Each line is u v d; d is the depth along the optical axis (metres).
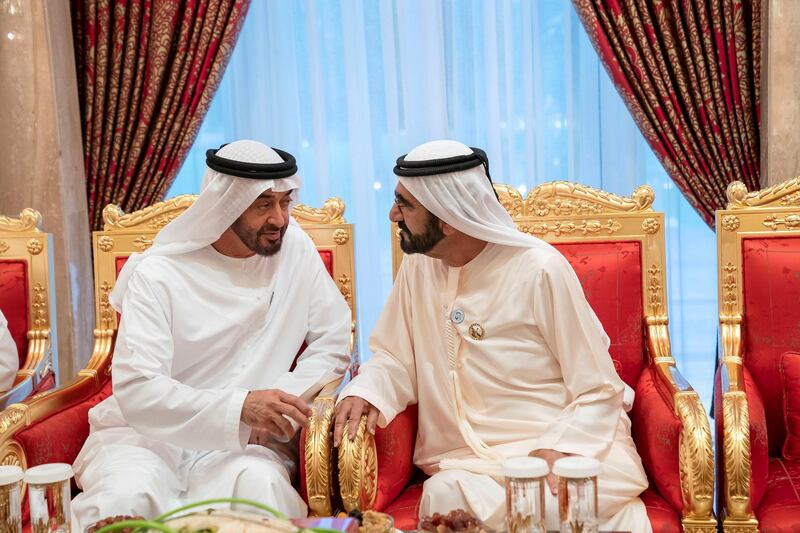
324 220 3.21
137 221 3.26
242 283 2.89
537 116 4.26
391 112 4.30
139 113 4.21
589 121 4.25
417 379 2.77
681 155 3.92
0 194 4.07
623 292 3.01
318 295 2.99
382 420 2.59
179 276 2.81
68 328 4.08
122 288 2.85
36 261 3.34
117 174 4.23
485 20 4.24
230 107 4.45
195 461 2.68
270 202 2.74
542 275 2.63
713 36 3.87
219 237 2.82
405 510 2.52
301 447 2.58
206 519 1.73
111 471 2.48
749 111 3.87
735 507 2.39
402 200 2.66
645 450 2.64
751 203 2.97
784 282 2.91
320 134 4.36
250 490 2.49
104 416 2.80
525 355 2.65
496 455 2.54
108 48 4.21
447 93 4.27
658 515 2.41
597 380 2.56
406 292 2.83
